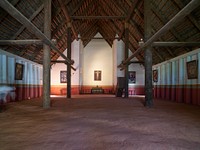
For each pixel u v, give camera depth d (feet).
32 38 45.06
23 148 11.62
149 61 34.68
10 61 42.52
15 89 44.55
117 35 79.51
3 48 41.32
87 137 13.91
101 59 92.84
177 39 40.81
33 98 56.13
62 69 79.15
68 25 58.08
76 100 48.34
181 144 12.35
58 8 47.65
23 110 29.17
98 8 67.92
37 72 61.98
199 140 13.25
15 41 32.83
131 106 34.94
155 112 27.14
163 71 56.34
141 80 79.41
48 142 12.77
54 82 79.20
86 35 83.76
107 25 77.25
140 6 43.70
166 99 53.62
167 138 13.71
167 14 38.14
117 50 79.41
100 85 91.97
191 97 40.19
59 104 38.29
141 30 52.44
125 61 58.03
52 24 51.70
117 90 64.08
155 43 34.14
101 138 13.64
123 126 17.67
